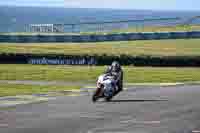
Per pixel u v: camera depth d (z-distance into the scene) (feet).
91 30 588.91
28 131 84.07
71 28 578.66
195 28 592.19
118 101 141.90
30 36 499.10
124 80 247.09
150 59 342.85
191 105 129.39
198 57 340.18
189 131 86.84
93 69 313.32
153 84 224.53
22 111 116.16
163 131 86.53
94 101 140.46
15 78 254.47
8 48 441.68
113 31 588.50
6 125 91.45
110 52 427.33
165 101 140.05
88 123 95.25
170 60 341.21
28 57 351.67
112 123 95.76
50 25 574.56
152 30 587.27
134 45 483.10
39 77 261.03
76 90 192.44
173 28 604.90
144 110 118.42
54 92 182.09
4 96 164.55
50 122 96.02
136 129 88.48
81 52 425.28
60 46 473.26
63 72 289.94
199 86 205.46
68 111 116.26
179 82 240.32
